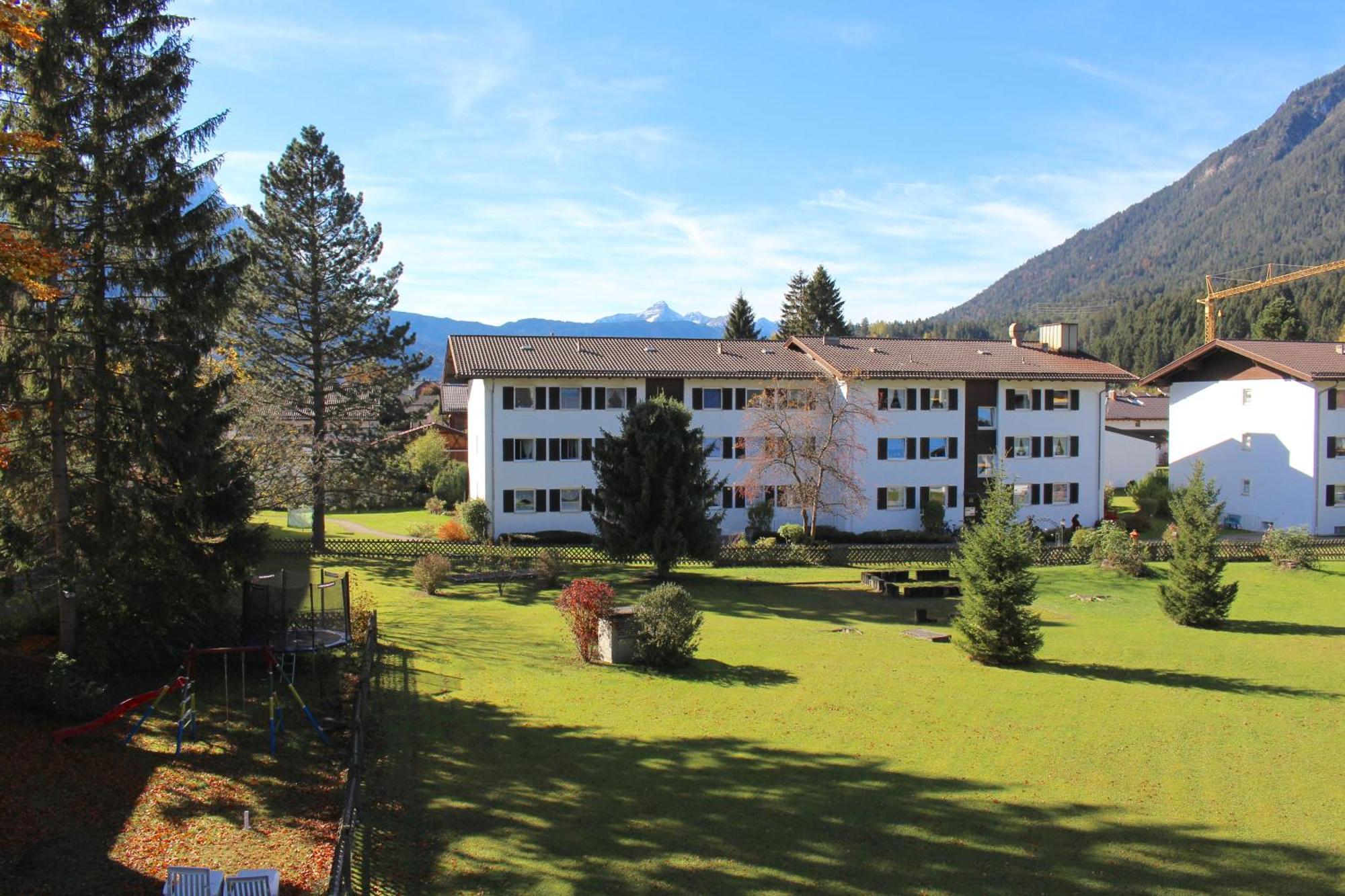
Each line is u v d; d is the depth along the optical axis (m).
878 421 52.62
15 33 14.86
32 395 19.61
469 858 12.65
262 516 61.38
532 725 18.61
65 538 19.30
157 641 20.36
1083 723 20.33
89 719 17.02
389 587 35.38
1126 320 186.38
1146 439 77.88
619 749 17.31
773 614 33.78
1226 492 58.94
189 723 17.23
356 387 47.31
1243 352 56.75
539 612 31.38
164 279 20.16
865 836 13.83
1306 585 41.62
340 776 15.50
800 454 47.84
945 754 17.83
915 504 54.03
